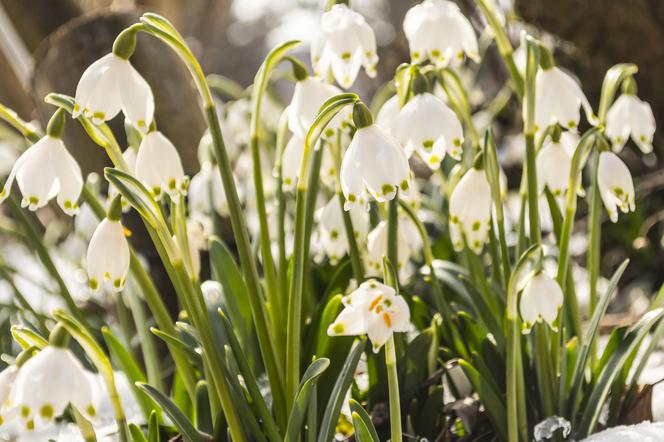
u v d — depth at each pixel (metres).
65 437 0.79
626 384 0.81
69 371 0.63
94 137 0.71
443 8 0.74
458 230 0.79
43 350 0.63
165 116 0.92
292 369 0.72
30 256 1.17
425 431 0.76
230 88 0.97
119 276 0.68
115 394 0.66
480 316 0.76
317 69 0.73
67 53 0.92
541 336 0.74
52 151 0.69
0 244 1.38
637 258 1.21
